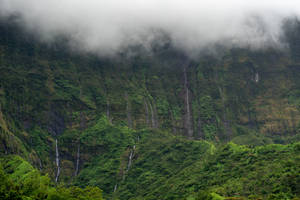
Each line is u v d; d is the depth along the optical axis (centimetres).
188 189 19162
